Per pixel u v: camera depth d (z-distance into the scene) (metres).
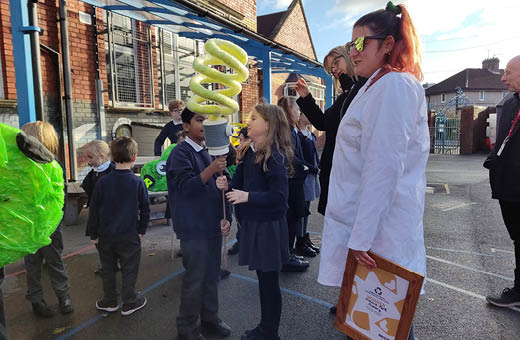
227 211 2.47
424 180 1.52
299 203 3.47
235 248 4.08
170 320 2.68
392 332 1.38
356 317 1.50
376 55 1.52
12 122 5.71
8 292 3.11
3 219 1.26
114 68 7.32
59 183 1.42
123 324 2.62
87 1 5.30
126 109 7.54
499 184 2.76
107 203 2.67
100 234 2.71
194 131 2.30
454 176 10.06
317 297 3.04
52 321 2.66
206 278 2.41
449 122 19.39
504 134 2.79
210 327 2.46
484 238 4.61
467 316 2.71
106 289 2.78
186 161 2.21
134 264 2.78
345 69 2.31
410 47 1.49
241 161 2.50
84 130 6.79
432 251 4.13
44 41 6.11
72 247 4.22
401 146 1.34
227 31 6.64
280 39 15.00
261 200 2.13
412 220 1.45
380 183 1.34
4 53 5.52
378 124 1.36
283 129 2.27
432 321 2.64
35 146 1.28
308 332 2.52
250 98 11.83
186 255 2.24
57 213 1.45
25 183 1.28
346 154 1.55
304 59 9.52
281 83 15.59
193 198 2.24
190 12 5.51
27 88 3.56
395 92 1.36
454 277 3.41
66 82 6.40
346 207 1.55
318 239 4.71
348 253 1.51
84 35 6.71
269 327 2.26
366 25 1.52
